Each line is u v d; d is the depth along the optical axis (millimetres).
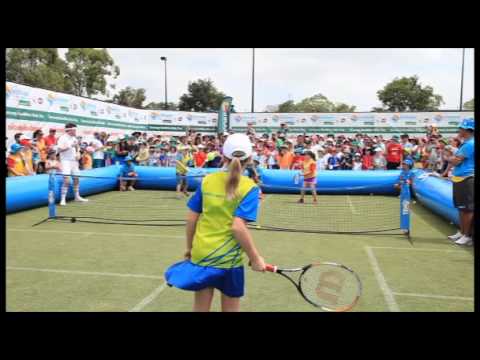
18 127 15203
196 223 3109
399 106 46781
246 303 4637
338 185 14312
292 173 14586
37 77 27000
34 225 8922
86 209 11195
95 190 14062
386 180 14008
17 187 10188
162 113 26250
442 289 5168
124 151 16266
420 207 11867
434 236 8164
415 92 46219
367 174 14273
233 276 2953
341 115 24969
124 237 7906
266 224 9398
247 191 2871
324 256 6703
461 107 34062
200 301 3043
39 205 11102
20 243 7371
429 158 16156
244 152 2934
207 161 15719
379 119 24625
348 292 3252
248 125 25016
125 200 13023
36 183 10828
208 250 2906
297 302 4672
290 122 25484
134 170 15586
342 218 10203
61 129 17781
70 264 6125
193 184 15227
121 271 5805
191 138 17484
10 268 5910
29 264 6109
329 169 16500
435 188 10055
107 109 21594
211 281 2891
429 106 46375
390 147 16266
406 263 6297
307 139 17469
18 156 11766
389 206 12016
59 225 8977
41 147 13750
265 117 25688
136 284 5266
